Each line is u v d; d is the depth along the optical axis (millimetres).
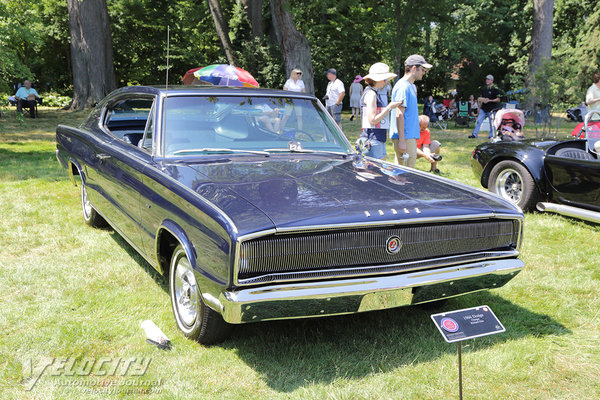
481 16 40125
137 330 3398
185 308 3359
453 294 3189
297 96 4609
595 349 3326
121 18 36000
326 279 2811
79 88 24781
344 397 2717
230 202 2896
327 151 4289
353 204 3004
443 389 2850
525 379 2973
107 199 4551
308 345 3240
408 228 2998
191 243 3031
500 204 3396
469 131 18016
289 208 2867
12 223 5750
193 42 37969
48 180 8133
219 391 2781
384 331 3510
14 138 13594
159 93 4156
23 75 10750
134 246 4055
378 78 6207
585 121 6387
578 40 33062
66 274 4344
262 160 3838
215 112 4145
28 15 11555
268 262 2701
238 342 3291
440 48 41719
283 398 2713
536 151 6469
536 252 5242
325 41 32719
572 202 6047
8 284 4109
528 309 3939
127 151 4164
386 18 30469
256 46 29297
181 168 3533
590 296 4203
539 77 13703
